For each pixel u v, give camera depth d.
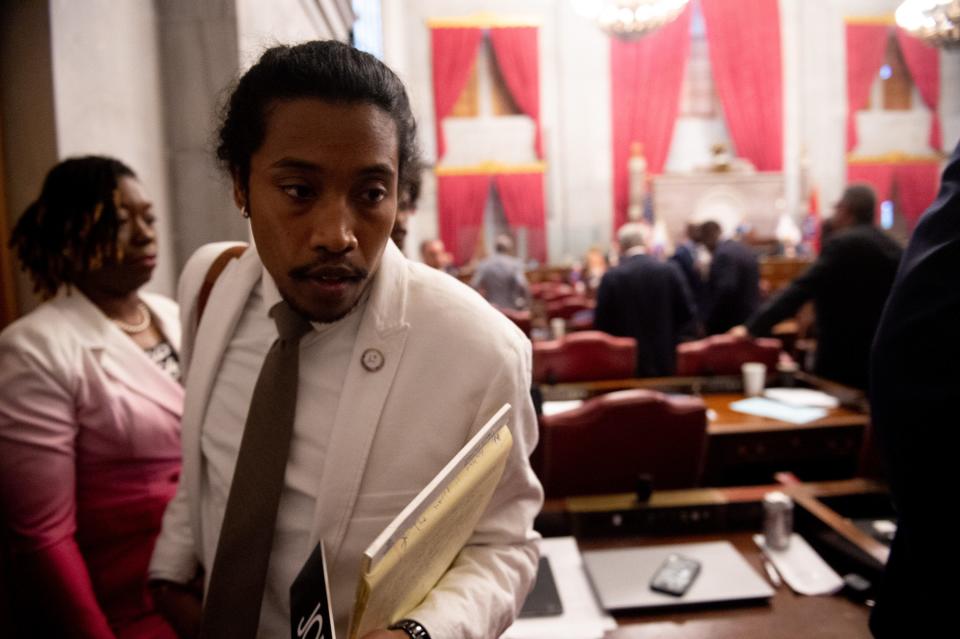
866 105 12.95
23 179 1.96
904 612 0.82
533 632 1.23
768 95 12.51
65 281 1.37
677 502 1.61
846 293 2.91
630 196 12.23
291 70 0.68
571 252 12.51
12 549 1.20
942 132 13.07
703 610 1.31
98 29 2.21
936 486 0.74
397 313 0.79
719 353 3.15
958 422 0.71
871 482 1.73
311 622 0.63
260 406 0.79
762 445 2.48
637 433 1.90
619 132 12.37
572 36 12.24
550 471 1.90
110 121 2.29
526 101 12.14
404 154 0.76
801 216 12.45
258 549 0.77
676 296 3.88
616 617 1.29
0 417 1.16
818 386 2.97
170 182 2.80
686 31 12.23
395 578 0.62
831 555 1.48
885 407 0.78
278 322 0.81
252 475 0.78
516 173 12.31
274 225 0.70
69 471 1.22
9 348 1.21
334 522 0.76
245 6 2.83
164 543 1.04
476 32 11.94
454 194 12.27
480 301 0.83
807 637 1.22
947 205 0.79
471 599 0.72
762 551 1.51
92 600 1.19
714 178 12.16
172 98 2.78
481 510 0.75
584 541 1.58
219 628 0.78
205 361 0.90
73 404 1.24
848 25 12.54
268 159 0.69
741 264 4.60
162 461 1.35
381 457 0.77
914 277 0.78
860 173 12.91
